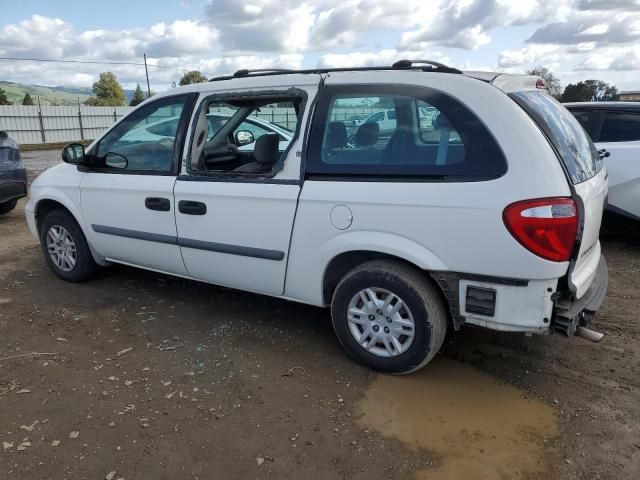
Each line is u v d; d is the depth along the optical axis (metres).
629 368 3.36
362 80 3.17
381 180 3.03
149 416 2.90
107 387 3.18
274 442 2.68
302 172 3.29
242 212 3.55
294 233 3.36
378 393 3.11
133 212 4.18
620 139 5.85
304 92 3.36
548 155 2.68
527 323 2.77
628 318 4.12
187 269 4.07
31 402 3.04
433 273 2.93
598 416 2.88
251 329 3.96
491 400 3.04
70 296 4.64
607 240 6.36
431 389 3.15
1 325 4.06
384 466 2.51
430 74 3.01
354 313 3.30
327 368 3.39
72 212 4.65
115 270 5.30
